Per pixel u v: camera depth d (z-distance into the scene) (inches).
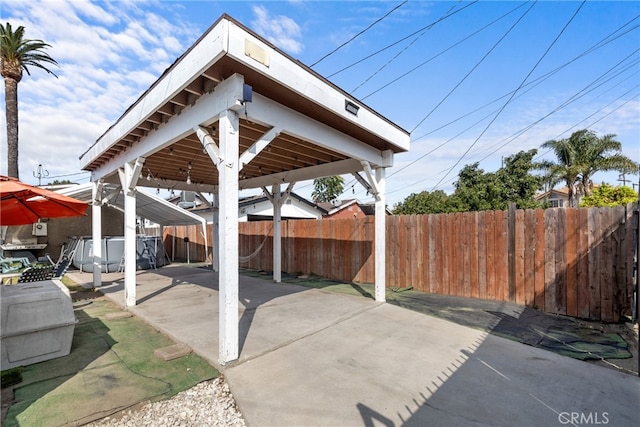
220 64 113.7
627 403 94.3
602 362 123.0
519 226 207.3
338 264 318.3
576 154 641.0
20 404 93.3
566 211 187.6
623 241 166.9
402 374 113.3
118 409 91.5
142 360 125.9
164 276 348.8
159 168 289.9
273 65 122.1
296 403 94.2
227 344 118.8
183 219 402.0
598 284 173.9
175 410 92.0
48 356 126.0
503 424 84.3
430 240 253.1
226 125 121.2
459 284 235.3
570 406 93.0
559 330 159.5
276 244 309.4
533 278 199.6
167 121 165.2
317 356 128.6
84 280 325.1
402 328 164.6
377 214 225.0
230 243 120.9
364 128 183.8
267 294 247.9
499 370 116.3
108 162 256.4
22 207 160.4
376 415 88.4
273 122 143.6
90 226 489.7
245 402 94.5
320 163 267.1
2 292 127.2
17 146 415.5
